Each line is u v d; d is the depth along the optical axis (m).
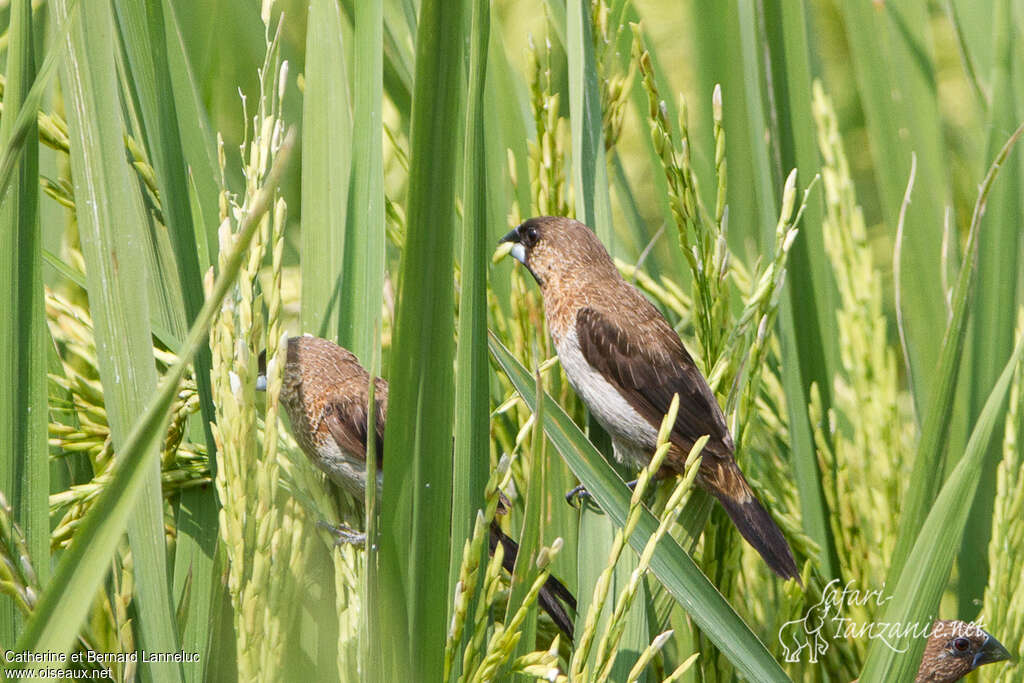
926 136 8.82
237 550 4.57
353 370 6.48
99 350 5.13
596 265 7.69
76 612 3.51
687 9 8.88
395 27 8.05
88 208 5.16
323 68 6.65
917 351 8.16
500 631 4.61
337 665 5.52
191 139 6.87
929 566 5.43
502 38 7.94
